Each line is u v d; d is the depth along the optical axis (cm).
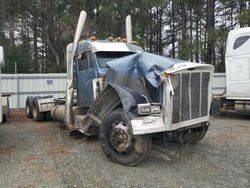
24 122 1327
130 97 693
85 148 848
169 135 715
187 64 709
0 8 3547
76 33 953
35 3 3581
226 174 657
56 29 3625
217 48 3244
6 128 1171
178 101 700
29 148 856
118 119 706
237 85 1413
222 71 3250
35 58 3891
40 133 1062
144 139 679
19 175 649
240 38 1395
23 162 732
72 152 811
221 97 1491
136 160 687
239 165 712
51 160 747
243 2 3209
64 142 919
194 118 748
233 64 1420
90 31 3130
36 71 3031
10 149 846
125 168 688
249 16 2791
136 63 729
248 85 1383
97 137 955
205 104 778
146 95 705
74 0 3444
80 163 722
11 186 594
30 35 4019
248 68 1378
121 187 590
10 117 1489
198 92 752
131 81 730
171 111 680
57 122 1245
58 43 3703
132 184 603
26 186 594
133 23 3497
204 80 765
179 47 3809
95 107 798
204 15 3753
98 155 781
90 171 671
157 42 4109
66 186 595
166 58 727
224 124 1267
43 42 4062
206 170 680
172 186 593
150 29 4009
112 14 3231
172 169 685
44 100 1333
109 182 613
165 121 679
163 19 4159
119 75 746
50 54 4003
